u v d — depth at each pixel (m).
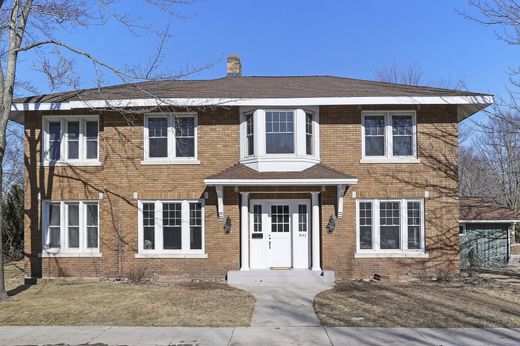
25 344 9.08
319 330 10.00
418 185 17.09
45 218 17.73
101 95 16.12
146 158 17.45
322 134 17.36
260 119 16.89
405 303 12.70
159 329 10.09
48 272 17.48
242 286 15.60
